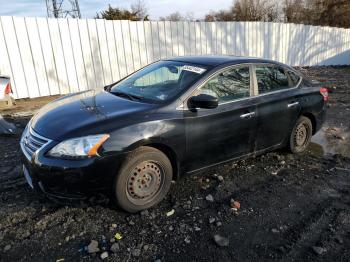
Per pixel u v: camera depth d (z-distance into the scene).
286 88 4.87
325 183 4.30
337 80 14.64
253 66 4.43
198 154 3.78
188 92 3.69
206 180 4.21
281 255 2.88
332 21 34.97
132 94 4.06
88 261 2.72
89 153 3.00
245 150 4.33
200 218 3.38
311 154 5.37
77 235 3.04
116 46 10.03
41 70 8.90
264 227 3.28
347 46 22.53
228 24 13.16
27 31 8.50
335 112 8.46
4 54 8.27
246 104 4.17
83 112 3.48
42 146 3.09
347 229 3.29
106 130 3.12
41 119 3.53
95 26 9.52
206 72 3.92
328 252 2.94
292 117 4.89
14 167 4.40
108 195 3.23
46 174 3.00
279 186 4.16
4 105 7.45
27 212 3.35
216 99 3.51
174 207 3.55
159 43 10.94
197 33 12.00
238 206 3.62
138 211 3.42
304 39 18.34
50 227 3.13
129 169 3.22
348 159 5.16
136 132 3.22
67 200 3.12
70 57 9.30
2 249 2.82
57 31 8.95
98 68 9.84
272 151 5.35
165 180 3.55
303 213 3.55
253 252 2.90
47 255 2.77
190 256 2.82
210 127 3.79
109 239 3.00
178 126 3.50
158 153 3.40
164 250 2.88
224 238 3.06
